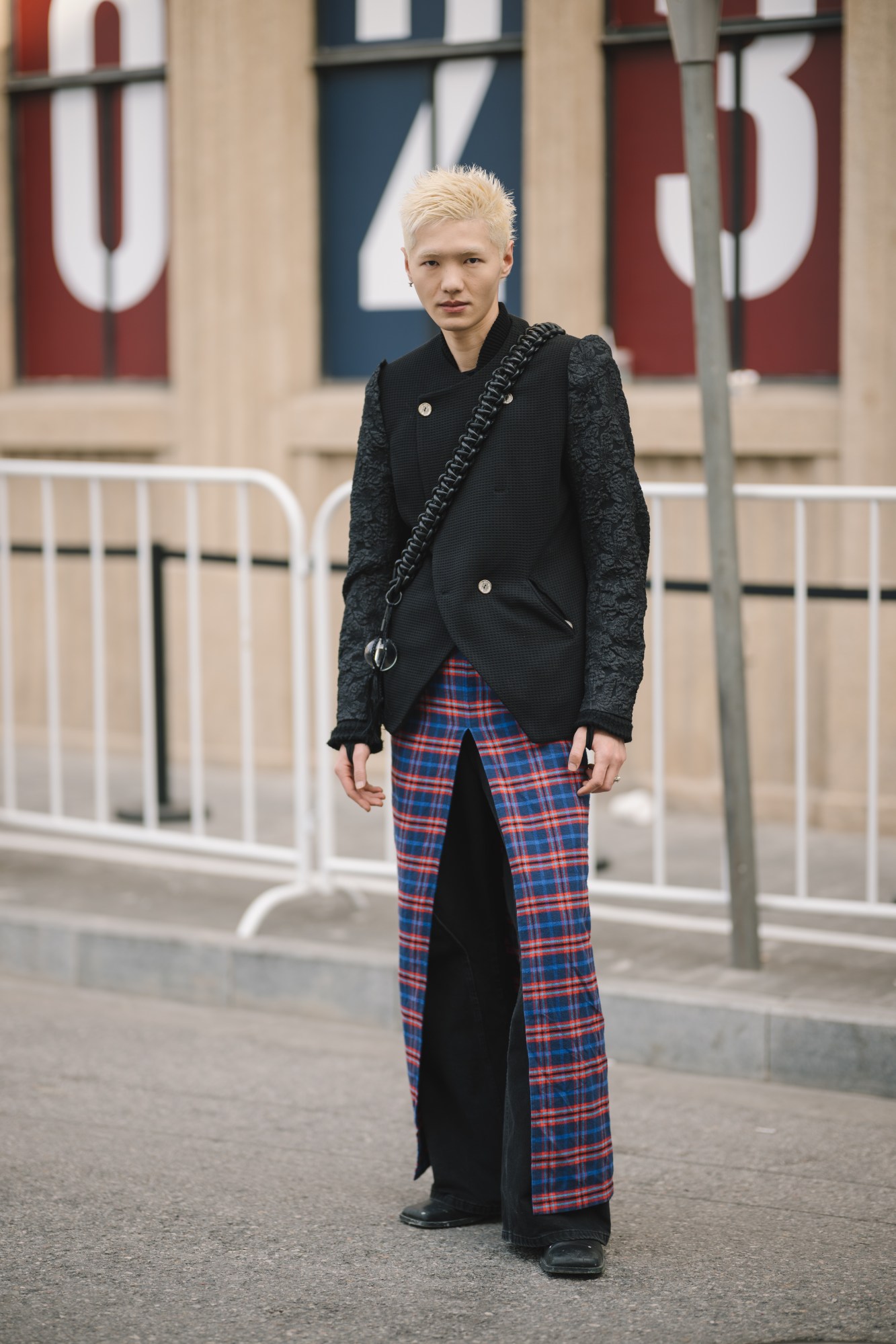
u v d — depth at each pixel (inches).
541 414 132.8
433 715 137.6
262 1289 133.4
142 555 239.6
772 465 287.9
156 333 348.2
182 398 332.5
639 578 133.6
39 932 225.1
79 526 350.0
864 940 199.8
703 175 188.5
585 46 294.7
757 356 294.4
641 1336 124.6
